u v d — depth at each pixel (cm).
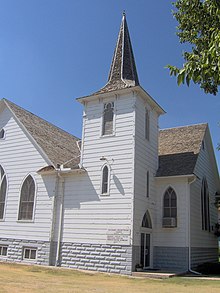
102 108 2186
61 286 1286
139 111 2117
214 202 2816
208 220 2561
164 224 2089
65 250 2064
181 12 1375
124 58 2405
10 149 2512
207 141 2717
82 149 2180
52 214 2167
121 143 2033
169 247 2053
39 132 2591
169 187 2170
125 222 1878
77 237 2038
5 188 2473
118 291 1198
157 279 1639
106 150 2078
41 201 2255
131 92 2094
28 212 2300
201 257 2275
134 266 1816
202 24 1213
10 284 1275
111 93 2141
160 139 2750
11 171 2466
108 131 2116
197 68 598
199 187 2389
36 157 2366
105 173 2045
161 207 2155
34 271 1803
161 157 2436
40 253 2153
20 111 2677
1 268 1881
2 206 2448
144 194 2039
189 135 2645
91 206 2031
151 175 2177
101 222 1966
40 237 2183
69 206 2128
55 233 2133
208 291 1249
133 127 2020
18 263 2178
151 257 2039
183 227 2047
